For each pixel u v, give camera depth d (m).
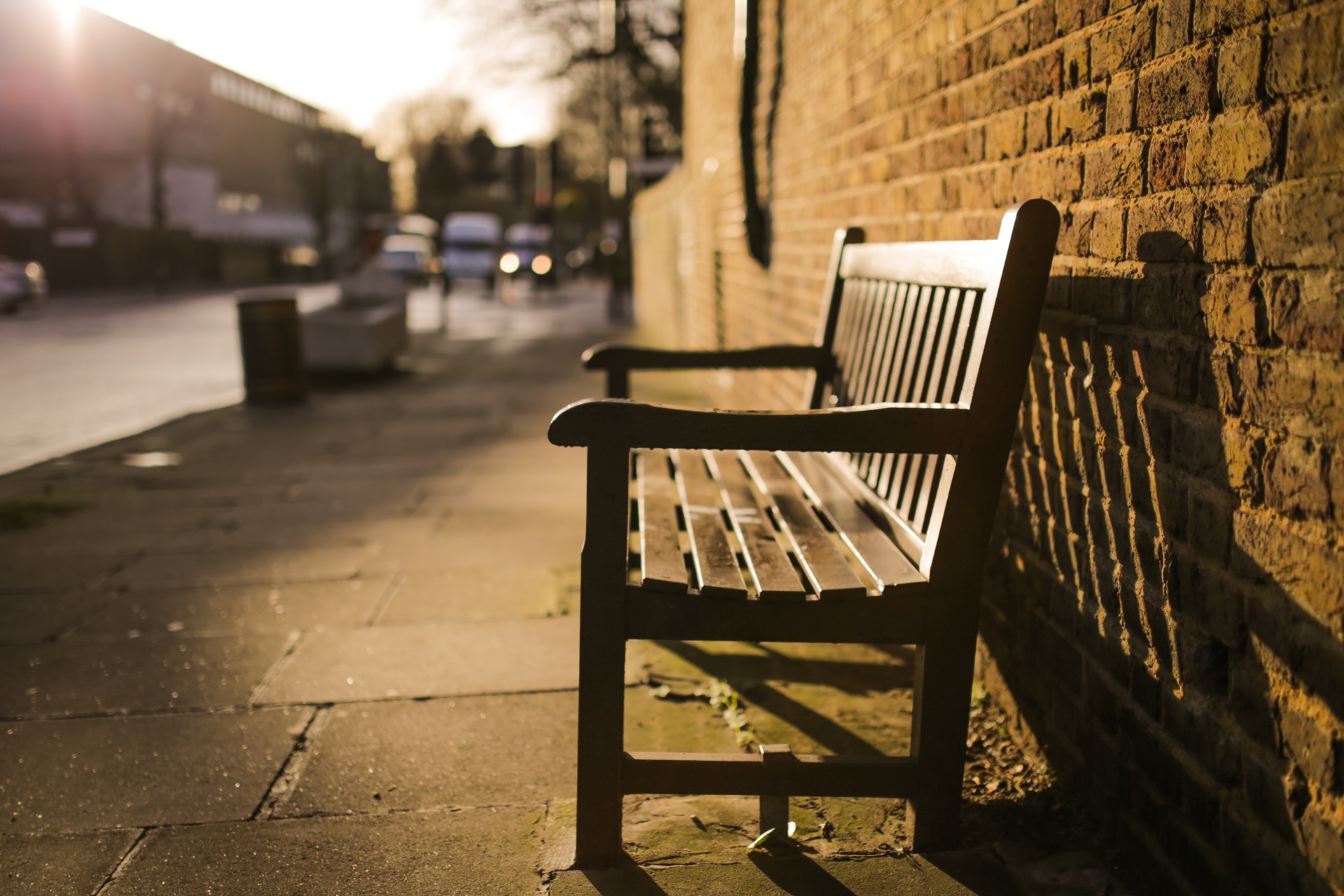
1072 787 2.18
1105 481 2.00
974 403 1.83
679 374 10.27
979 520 1.86
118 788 2.34
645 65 23.66
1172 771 1.77
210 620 3.46
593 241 60.09
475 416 8.10
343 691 2.85
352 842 2.09
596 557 1.86
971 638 1.90
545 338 16.48
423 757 2.45
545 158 30.03
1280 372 1.45
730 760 1.93
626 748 2.45
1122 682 1.95
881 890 1.88
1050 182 2.16
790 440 1.83
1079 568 2.13
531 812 2.19
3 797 2.31
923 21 2.91
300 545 4.37
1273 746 1.49
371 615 3.46
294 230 65.38
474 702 2.76
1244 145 1.51
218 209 53.97
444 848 2.06
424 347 14.70
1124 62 1.86
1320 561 1.38
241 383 11.49
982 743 2.46
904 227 3.10
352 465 6.17
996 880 1.90
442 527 4.62
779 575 1.96
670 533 2.27
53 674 3.02
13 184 41.91
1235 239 1.54
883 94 3.32
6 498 5.42
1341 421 1.33
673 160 24.88
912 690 2.67
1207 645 1.66
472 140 26.03
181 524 4.83
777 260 5.38
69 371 12.59
